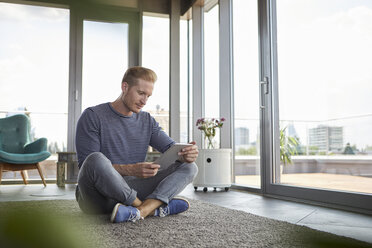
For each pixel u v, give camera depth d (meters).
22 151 4.33
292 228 1.44
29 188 3.82
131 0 5.05
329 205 2.29
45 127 4.87
